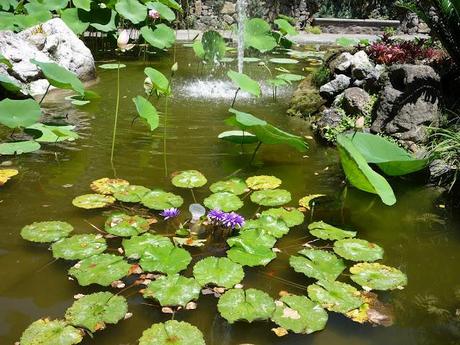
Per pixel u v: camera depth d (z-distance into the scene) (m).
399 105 3.63
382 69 4.58
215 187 2.94
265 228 2.50
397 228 2.66
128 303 1.93
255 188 2.99
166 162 3.34
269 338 1.79
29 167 3.18
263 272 2.20
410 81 3.62
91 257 2.16
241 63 6.95
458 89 3.84
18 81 4.95
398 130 3.60
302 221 2.59
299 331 1.79
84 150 3.50
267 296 1.96
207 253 2.30
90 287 2.03
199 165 3.33
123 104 4.71
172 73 3.62
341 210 2.81
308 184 3.14
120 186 2.89
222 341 1.76
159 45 6.94
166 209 2.61
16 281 2.05
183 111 4.55
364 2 10.98
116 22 7.63
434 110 3.57
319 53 8.08
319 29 10.48
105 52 7.64
